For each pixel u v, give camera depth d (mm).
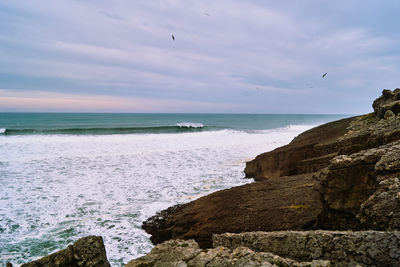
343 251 3342
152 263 3666
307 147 13344
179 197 11383
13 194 11555
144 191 12180
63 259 3447
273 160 13781
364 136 7699
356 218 4684
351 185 5352
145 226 8820
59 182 13312
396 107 10133
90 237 3811
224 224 7223
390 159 4809
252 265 3137
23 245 7613
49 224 8898
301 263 3057
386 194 4148
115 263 6832
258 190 8938
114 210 10039
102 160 18094
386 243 3047
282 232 4258
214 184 13344
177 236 7934
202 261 3473
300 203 6969
